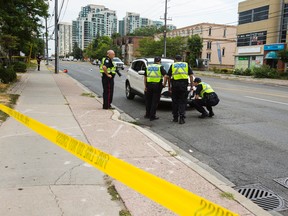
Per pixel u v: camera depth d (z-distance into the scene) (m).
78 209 3.59
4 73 17.02
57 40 30.30
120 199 3.85
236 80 35.12
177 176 4.65
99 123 8.02
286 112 11.11
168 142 7.11
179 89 8.84
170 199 2.39
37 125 5.21
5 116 8.23
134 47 99.88
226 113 10.76
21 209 3.54
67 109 9.98
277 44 42.47
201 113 10.46
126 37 102.50
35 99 11.88
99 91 16.92
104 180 4.40
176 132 8.03
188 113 10.76
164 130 8.24
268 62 45.16
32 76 24.61
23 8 17.83
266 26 46.00
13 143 5.98
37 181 4.30
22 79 20.94
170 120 9.52
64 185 4.20
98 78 26.62
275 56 42.38
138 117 9.95
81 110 9.90
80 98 12.77
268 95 16.81
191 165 5.23
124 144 6.21
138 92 12.70
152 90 9.38
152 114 9.42
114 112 9.70
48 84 18.50
